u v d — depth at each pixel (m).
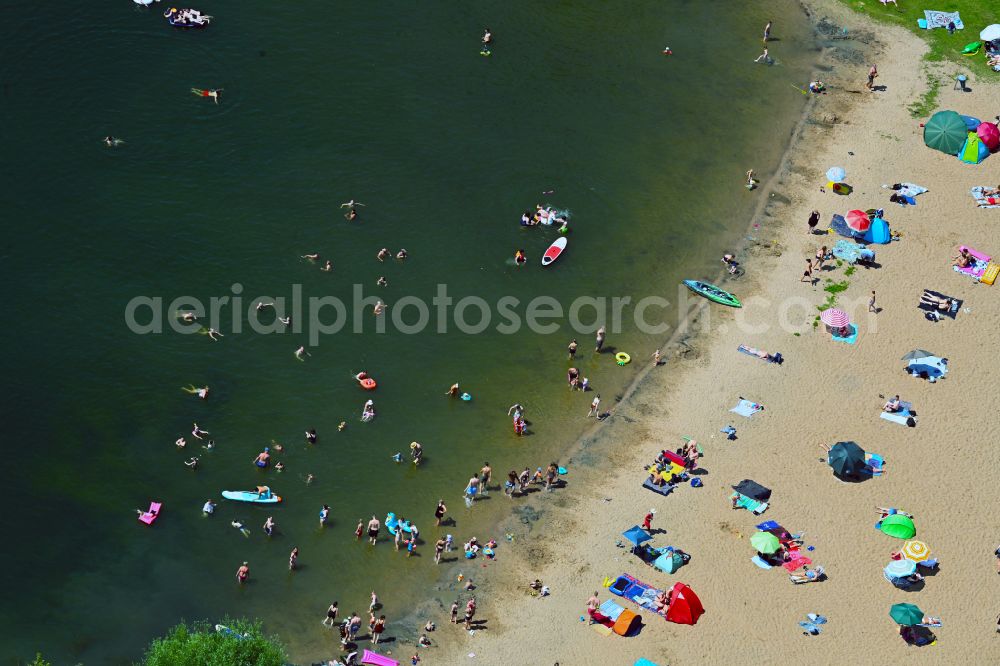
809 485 81.69
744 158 105.81
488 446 85.12
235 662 67.62
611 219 100.44
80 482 80.56
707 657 72.56
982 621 74.50
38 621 73.94
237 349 88.50
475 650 73.25
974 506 80.31
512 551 78.75
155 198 96.44
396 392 87.62
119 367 86.44
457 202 100.12
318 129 103.62
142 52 106.69
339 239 96.12
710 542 78.56
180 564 77.38
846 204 101.06
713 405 87.31
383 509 81.19
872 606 75.19
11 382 84.75
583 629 74.31
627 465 83.81
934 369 88.25
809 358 90.00
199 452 82.81
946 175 103.06
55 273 90.88
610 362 90.62
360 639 74.00
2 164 96.75
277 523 79.88
